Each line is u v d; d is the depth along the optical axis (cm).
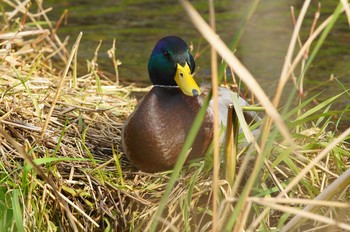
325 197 623
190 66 827
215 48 479
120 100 1036
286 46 1451
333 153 818
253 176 568
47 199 791
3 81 973
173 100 808
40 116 886
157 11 1706
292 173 812
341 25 1569
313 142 823
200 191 774
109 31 1559
